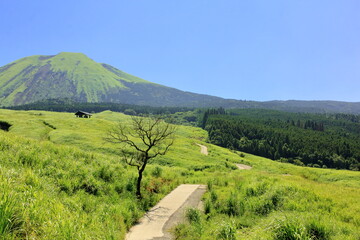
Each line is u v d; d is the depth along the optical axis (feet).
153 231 42.50
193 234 39.17
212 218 48.62
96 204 46.73
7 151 52.34
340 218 43.98
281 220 31.78
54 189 42.65
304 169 247.09
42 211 26.78
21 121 246.06
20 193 28.73
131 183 65.21
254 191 64.64
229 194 69.67
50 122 266.98
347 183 175.52
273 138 569.23
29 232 22.48
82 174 56.49
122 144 195.83
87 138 202.28
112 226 37.06
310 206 50.75
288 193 59.57
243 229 39.11
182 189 87.30
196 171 170.50
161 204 63.82
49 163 55.52
